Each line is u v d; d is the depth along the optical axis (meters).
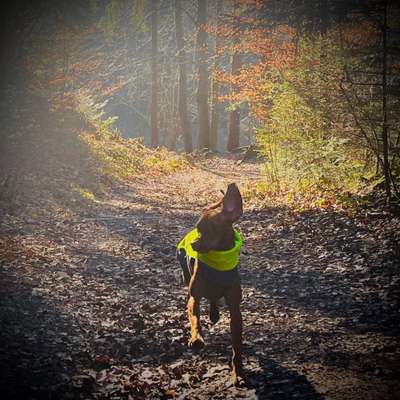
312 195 13.39
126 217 13.74
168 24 45.75
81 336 6.57
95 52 22.83
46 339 6.35
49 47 19.19
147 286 8.70
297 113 14.46
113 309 7.55
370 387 5.29
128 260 10.10
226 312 7.64
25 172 15.59
